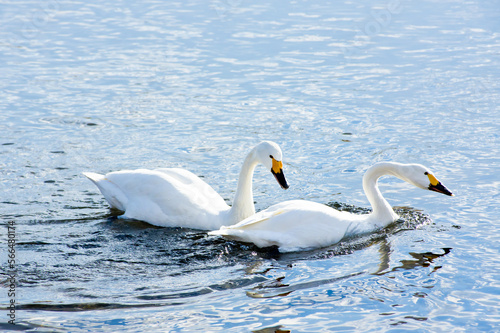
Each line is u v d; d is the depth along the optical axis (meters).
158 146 17.64
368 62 27.36
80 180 15.12
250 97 22.52
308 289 9.89
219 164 16.36
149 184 12.96
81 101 21.86
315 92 23.09
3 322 8.84
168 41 31.17
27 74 25.33
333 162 16.39
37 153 16.83
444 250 11.23
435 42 30.94
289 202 12.31
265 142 12.27
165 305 9.41
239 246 11.73
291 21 35.72
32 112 20.53
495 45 29.98
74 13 38.53
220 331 8.65
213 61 27.48
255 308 9.29
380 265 10.73
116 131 18.88
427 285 9.93
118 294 9.76
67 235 12.08
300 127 19.28
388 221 12.50
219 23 35.38
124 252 11.38
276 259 11.13
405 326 8.73
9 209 13.28
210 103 21.81
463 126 18.94
